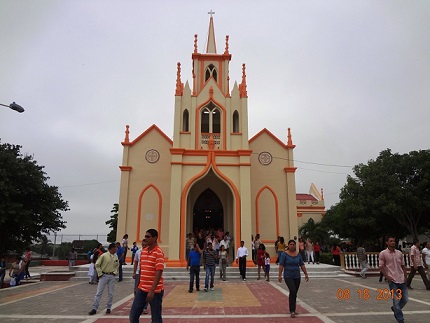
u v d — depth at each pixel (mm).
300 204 42219
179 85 21797
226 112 21578
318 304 9766
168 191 22219
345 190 28703
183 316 8328
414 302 10086
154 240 6176
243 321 7754
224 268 15586
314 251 21656
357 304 9742
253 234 21656
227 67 24594
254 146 23203
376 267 18734
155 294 5836
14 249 27547
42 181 26266
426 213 25719
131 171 22391
